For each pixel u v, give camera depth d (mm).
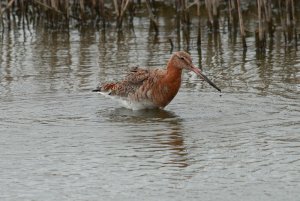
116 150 15648
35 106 18938
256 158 14977
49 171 14562
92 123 17516
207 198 13164
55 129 17078
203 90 20266
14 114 18234
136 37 27125
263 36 24484
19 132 16891
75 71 22391
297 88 20188
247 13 29484
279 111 18094
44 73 22250
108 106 19000
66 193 13492
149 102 18375
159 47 25453
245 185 13688
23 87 20734
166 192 13445
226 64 23188
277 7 30125
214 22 27328
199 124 17266
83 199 13211
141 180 14023
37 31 28609
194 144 15906
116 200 13156
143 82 18422
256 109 18328
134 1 31344
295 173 14141
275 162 14727
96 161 15047
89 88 20516
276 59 23641
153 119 17797
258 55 24250
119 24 28094
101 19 29031
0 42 26781
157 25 27562
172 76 18172
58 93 20094
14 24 29812
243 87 20484
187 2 27891
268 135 16328
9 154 15523
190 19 28875
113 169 14594
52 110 18594
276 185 13641
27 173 14484
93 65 23078
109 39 26938
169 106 18844
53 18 28625
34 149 15805
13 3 30094
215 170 14422
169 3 31484
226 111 18234
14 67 23078
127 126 17250
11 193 13523
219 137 16328
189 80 21406
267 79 21250
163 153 15406
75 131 16938
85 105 19062
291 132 16484
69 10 29562
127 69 22297
